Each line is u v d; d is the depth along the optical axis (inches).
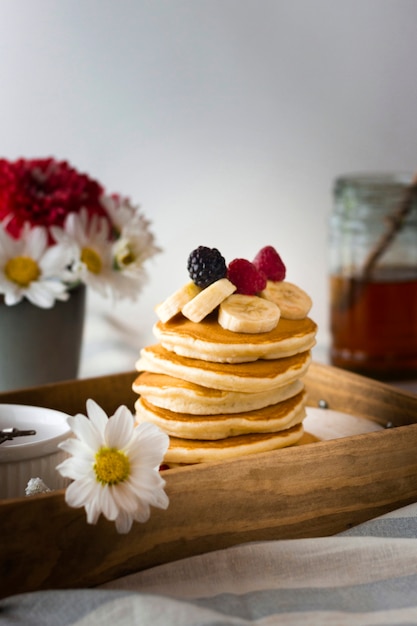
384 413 29.8
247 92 50.6
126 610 20.3
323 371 31.7
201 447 25.1
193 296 26.2
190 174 51.6
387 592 22.1
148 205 52.2
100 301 51.3
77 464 21.8
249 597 21.7
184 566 22.4
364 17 48.6
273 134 50.7
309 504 24.4
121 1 50.8
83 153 52.4
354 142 50.2
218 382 25.1
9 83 51.9
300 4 49.1
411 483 25.8
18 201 34.4
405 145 49.4
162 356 25.9
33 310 33.9
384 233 39.0
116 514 21.5
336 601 21.8
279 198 51.3
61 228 35.0
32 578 21.5
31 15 51.3
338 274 40.2
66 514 21.6
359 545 23.1
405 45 48.2
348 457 24.8
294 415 26.2
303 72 50.0
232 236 51.6
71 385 30.0
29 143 52.6
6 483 24.7
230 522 23.4
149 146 51.8
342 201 40.3
